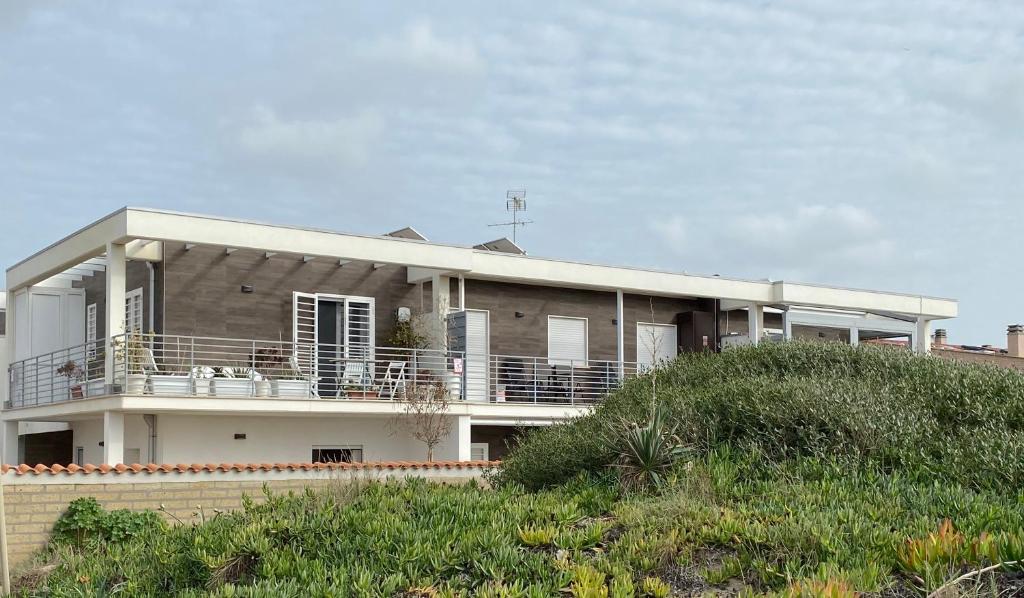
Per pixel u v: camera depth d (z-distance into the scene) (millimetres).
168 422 19547
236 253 21734
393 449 22188
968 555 7297
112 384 18703
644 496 10008
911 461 10188
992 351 40125
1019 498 9016
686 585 7832
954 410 11477
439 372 22781
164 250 20922
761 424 11234
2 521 8969
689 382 13766
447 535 8844
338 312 23094
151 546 10469
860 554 7684
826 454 10555
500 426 24297
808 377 12961
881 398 11445
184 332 20969
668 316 27812
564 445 11914
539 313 25656
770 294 27438
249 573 9023
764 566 7734
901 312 29438
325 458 21328
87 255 20312
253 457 20422
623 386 14594
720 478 10031
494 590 7590
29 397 22906
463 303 23578
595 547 8602
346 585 8070
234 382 19375
